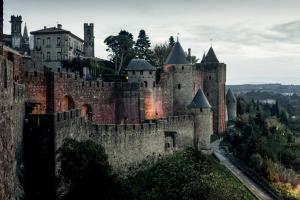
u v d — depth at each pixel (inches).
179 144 3855.8
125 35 6122.1
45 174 2065.7
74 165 1942.7
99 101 3814.0
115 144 2960.1
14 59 2898.6
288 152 5315.0
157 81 4699.8
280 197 3481.8
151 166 3314.5
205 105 4175.7
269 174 4023.1
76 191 1900.8
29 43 6496.1
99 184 1943.9
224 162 4097.0
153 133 3378.4
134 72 4291.3
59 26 5885.8
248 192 3314.5
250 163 4158.5
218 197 2632.9
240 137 4931.1
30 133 2090.3
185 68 4591.5
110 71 5733.3
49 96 3238.2
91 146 2059.5
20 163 1979.6
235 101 7160.4
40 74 3184.1
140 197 2519.7
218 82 5580.7
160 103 4468.5
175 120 3801.7
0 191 1145.4
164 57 6230.3
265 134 5841.5
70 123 2345.0
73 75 3508.9
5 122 1229.1
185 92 4596.5
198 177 2842.0
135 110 4055.1
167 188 2679.6
